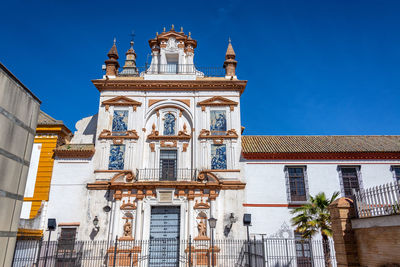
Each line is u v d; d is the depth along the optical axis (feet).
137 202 61.31
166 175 66.64
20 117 33.14
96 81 70.59
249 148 68.95
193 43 79.61
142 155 67.41
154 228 61.36
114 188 62.23
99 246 59.26
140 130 69.00
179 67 76.28
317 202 51.29
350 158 67.82
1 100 30.25
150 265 59.00
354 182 66.69
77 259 57.72
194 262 57.98
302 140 75.20
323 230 48.47
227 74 75.31
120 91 72.02
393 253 28.94
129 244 58.85
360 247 33.96
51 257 57.00
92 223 61.00
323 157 67.72
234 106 70.79
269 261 59.82
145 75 74.02
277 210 63.57
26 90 34.32
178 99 71.41
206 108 70.64
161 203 61.31
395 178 66.64
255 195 64.54
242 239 60.59
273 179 65.82
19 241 53.88
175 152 68.74
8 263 30.48
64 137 72.69
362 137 77.97
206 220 60.90
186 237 59.57
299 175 67.05
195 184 61.72
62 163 65.77
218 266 58.08
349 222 35.47
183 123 70.64
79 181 64.34
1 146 30.12
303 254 60.18
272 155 67.10
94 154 66.64
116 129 68.90
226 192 63.77
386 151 67.41
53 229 55.93
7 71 30.99
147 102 71.26
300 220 51.78
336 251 35.99
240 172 65.98
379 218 30.68
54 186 63.87
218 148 67.72
